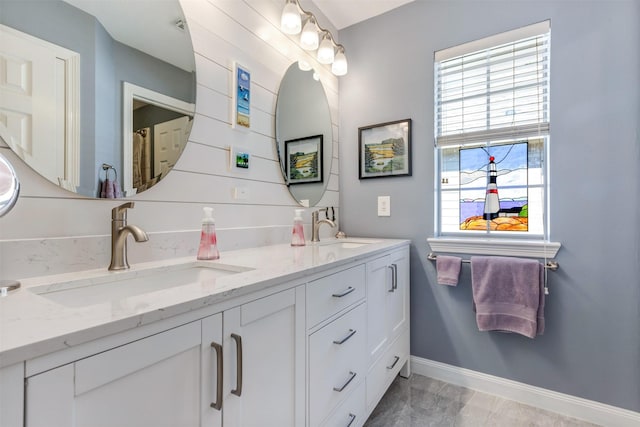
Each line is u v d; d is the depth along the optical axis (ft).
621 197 4.81
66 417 1.52
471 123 6.13
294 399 3.09
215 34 4.49
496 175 5.97
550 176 5.32
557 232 5.26
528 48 5.60
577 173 5.10
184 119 4.04
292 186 6.01
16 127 2.68
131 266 3.30
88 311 1.81
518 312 5.28
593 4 5.01
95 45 3.18
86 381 1.59
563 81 5.20
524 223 5.76
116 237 3.08
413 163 6.59
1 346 1.33
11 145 2.65
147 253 3.59
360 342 4.41
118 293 2.96
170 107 3.88
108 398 1.69
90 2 3.16
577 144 5.10
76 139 3.03
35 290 2.44
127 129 3.44
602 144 4.93
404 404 5.50
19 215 2.69
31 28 2.76
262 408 2.71
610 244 4.89
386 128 6.88
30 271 2.72
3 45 2.61
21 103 2.70
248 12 5.07
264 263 3.52
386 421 5.05
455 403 5.53
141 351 1.82
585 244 5.06
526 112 5.63
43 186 2.84
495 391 5.79
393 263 5.66
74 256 2.99
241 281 2.59
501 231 5.96
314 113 6.70
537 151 5.65
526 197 5.74
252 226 5.09
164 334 1.94
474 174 6.21
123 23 3.43
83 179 3.08
